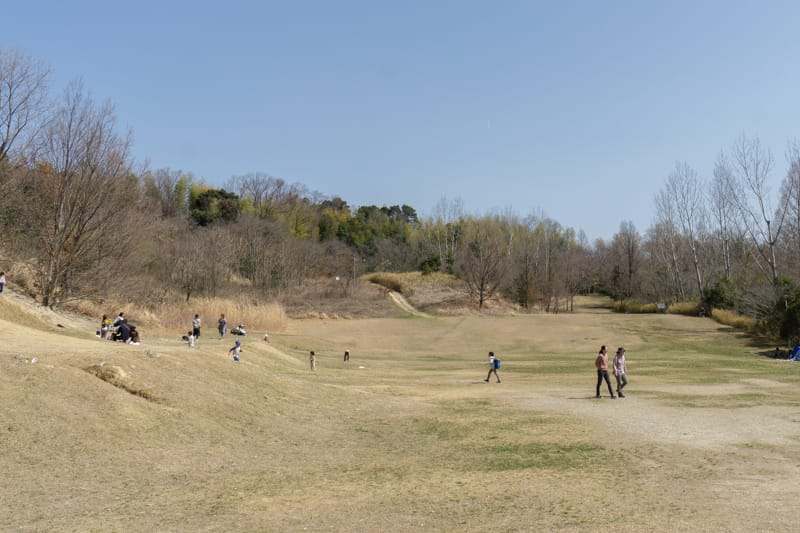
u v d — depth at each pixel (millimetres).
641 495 11594
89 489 11805
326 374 34531
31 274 48750
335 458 15711
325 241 134250
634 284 108812
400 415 21859
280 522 10281
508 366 41344
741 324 61344
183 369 21438
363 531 9797
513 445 16922
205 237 88250
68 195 46188
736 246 97000
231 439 16625
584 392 27797
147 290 59500
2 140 50812
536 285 98500
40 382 15930
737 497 11203
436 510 10930
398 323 69375
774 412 21469
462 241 129125
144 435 15242
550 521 10047
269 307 62719
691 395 26109
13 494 11133
